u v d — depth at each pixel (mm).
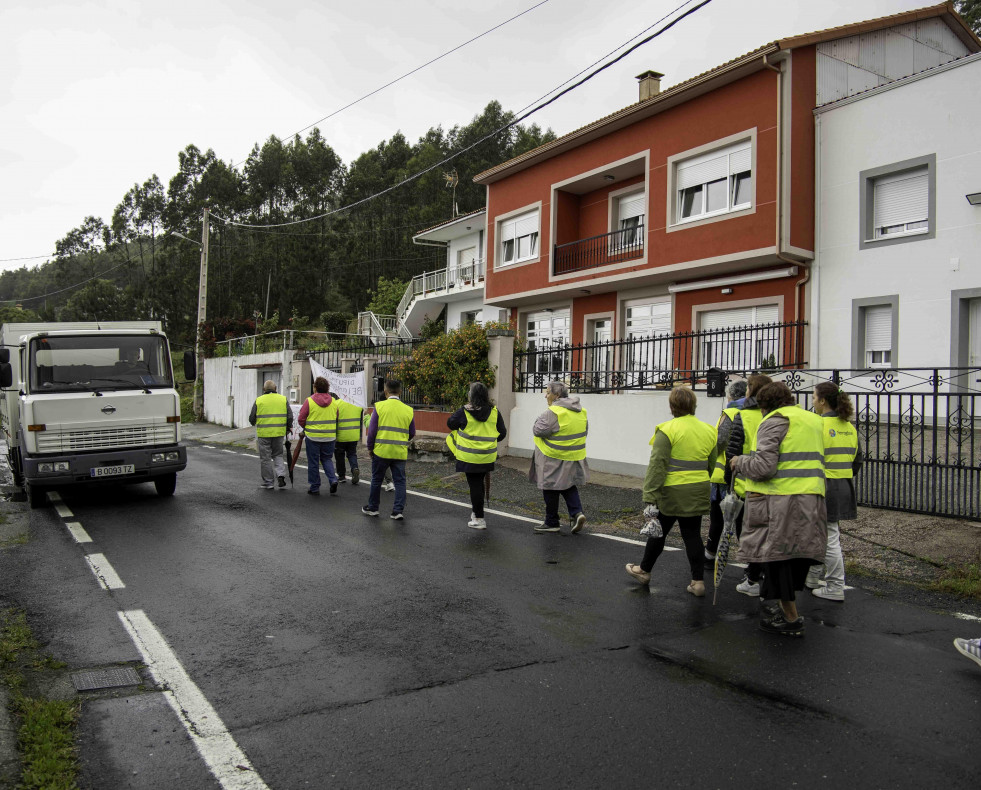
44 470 9539
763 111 15047
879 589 6152
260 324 40344
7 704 3781
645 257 17516
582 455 8188
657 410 11711
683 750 3312
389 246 61094
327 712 3711
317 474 11172
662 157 17234
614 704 3795
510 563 6836
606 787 3006
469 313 31094
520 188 21797
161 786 3037
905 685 4062
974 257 12875
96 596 5773
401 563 6816
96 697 3920
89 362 10266
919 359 13555
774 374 12992
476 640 4750
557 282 20234
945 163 13273
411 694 3924
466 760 3225
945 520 7738
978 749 3330
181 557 7035
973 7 24859
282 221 67000
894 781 3053
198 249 63656
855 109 14539
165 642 4742
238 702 3840
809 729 3520
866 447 8641
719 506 6707
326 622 5121
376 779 3074
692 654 4512
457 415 8477
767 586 4902
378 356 18844
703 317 17438
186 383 42281
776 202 14742
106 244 79750
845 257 14656
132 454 10039
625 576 6395
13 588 6016
